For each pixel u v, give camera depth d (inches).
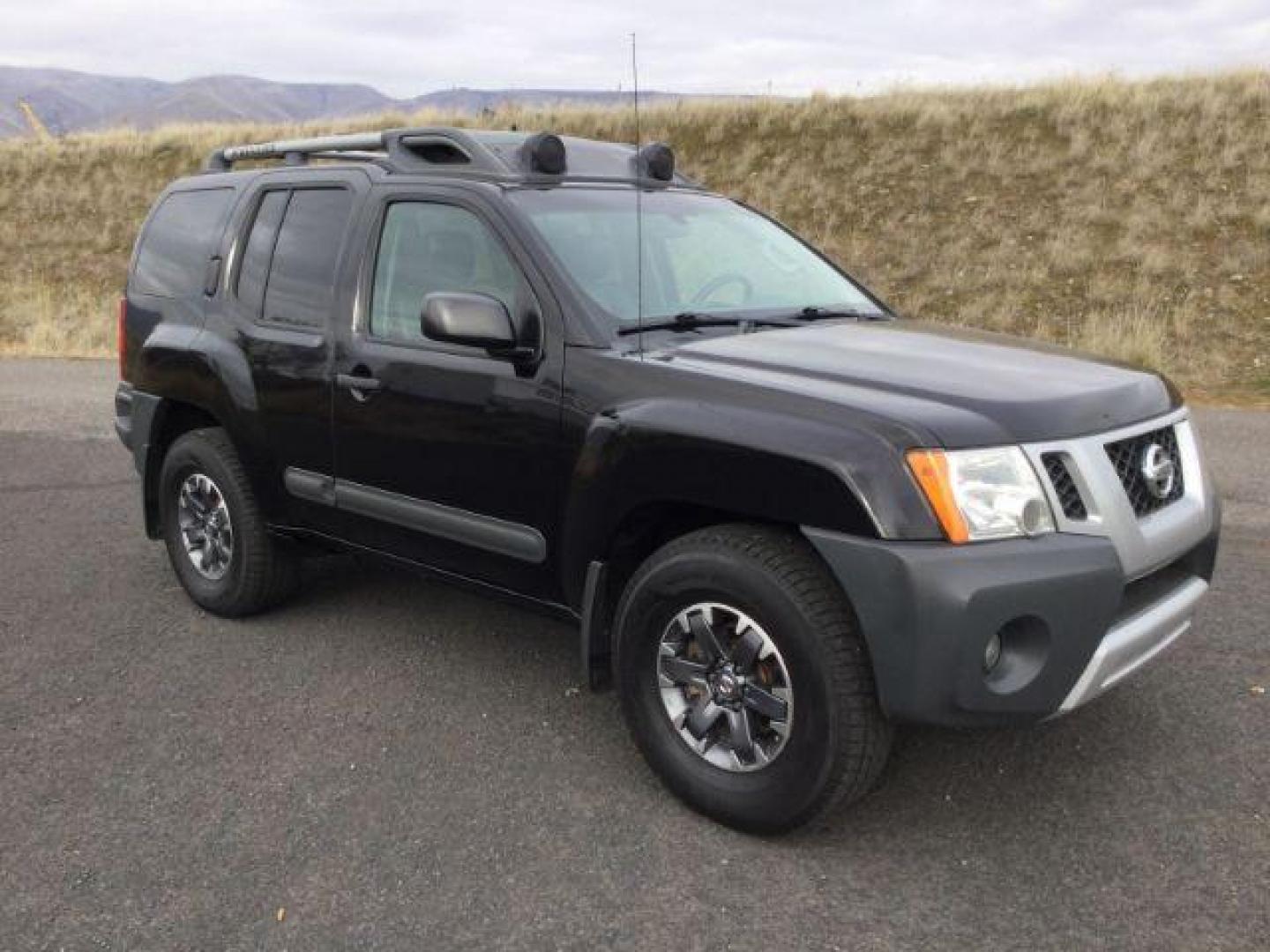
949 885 116.0
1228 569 213.0
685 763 129.5
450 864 120.2
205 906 112.7
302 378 171.6
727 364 132.3
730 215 183.2
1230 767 139.1
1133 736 147.5
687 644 130.5
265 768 141.5
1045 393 124.2
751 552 120.6
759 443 118.8
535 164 162.4
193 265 199.8
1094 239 635.5
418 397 154.6
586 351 138.4
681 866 119.9
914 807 131.7
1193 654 173.3
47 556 232.2
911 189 753.0
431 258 158.6
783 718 120.5
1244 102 742.5
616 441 131.6
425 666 174.2
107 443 350.0
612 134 917.8
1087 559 114.2
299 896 114.3
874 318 167.9
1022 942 106.3
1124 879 116.4
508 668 173.8
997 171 740.0
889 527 111.5
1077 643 114.5
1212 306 542.0
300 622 193.6
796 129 870.4
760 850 123.0
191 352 191.0
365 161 178.7
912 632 110.4
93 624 193.0
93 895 114.6
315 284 174.2
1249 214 621.9
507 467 145.5
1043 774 138.6
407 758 144.1
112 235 980.6
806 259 184.1
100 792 135.6
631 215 164.1
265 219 187.2
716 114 916.6
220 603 193.8
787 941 107.0
